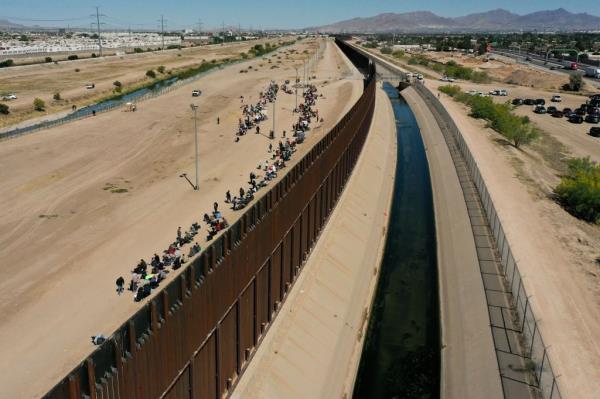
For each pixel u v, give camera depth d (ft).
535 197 196.03
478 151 261.65
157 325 60.90
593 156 271.08
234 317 84.74
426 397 100.89
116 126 288.92
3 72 553.23
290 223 112.47
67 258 128.16
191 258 127.03
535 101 424.46
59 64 645.92
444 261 152.35
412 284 144.77
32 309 104.99
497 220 151.84
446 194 210.18
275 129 290.56
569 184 192.44
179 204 168.96
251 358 92.07
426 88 474.90
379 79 588.09
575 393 88.84
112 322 100.58
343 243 149.48
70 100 399.03
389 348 115.14
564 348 101.45
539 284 126.62
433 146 299.58
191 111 340.39
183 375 68.69
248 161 223.71
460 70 613.93
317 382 95.71
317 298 118.21
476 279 130.62
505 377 92.89
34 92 419.74
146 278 113.09
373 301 134.00
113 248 134.10
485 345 103.65
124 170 207.21
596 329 108.88
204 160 224.74
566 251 148.46
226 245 79.25
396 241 174.81
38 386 82.48
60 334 96.58
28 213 158.10
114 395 52.95
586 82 547.49
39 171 201.46
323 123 311.88
